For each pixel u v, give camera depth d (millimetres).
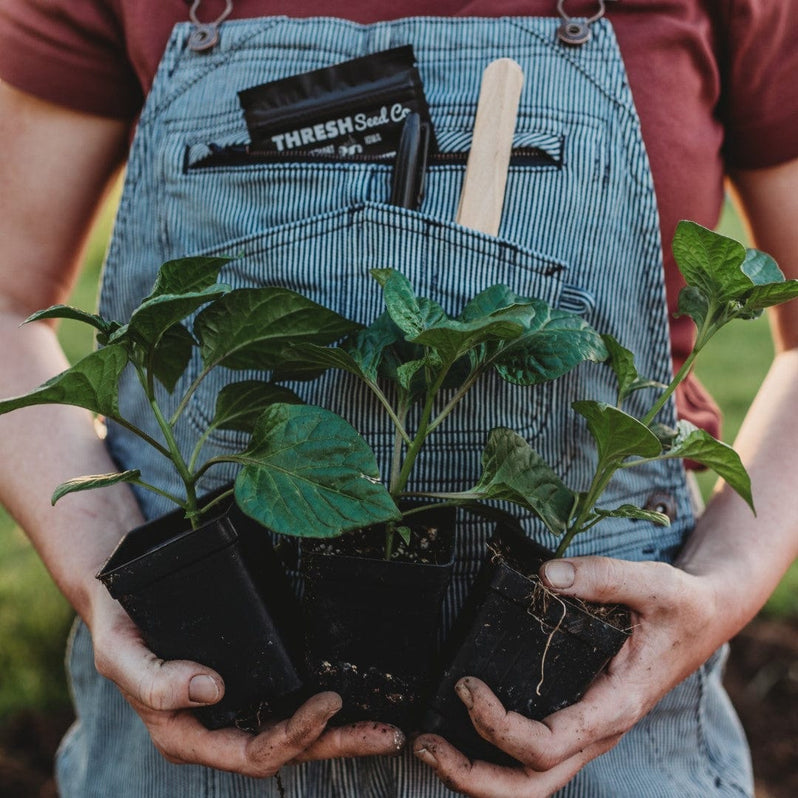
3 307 1072
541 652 774
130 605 747
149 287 984
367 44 936
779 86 955
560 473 918
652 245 909
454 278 875
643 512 771
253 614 758
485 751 823
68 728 1875
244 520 786
